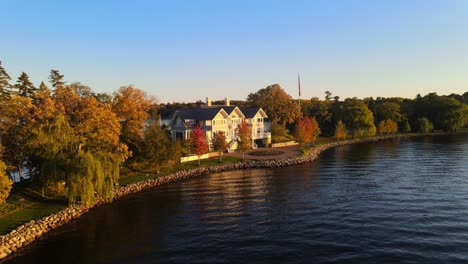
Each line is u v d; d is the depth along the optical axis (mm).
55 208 35656
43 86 53250
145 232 30297
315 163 67250
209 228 30953
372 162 66000
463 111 135625
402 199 38531
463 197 38906
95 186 36250
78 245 27625
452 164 60719
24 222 31266
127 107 54344
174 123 81000
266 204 38031
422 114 146750
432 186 44375
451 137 118312
